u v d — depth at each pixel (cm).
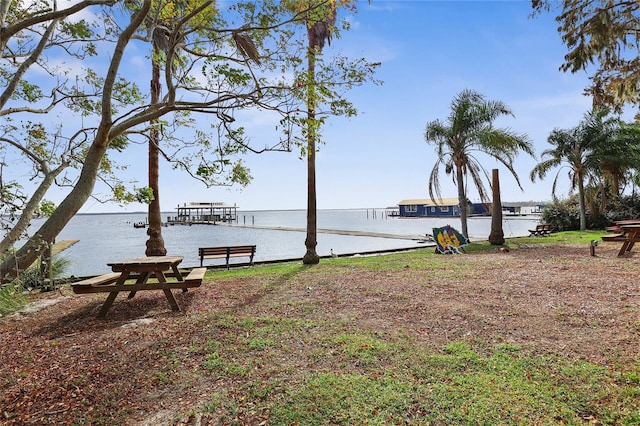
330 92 608
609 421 289
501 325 523
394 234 3491
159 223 1345
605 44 1277
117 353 461
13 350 491
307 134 635
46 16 455
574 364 387
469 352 429
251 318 592
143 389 371
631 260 1048
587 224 2684
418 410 314
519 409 309
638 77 1256
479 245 1808
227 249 1398
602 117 2452
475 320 549
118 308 709
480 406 316
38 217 544
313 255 1366
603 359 396
